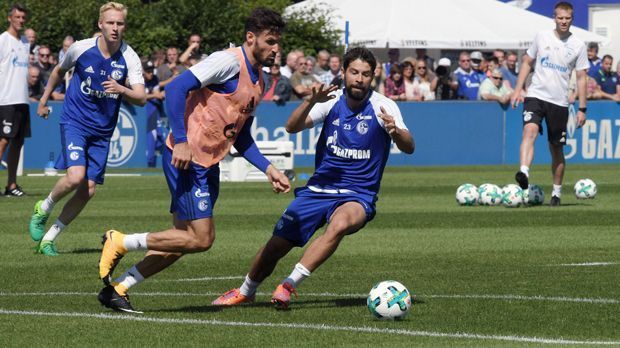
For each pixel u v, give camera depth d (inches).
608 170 1804.9
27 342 508.1
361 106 608.4
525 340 511.2
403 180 1588.3
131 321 559.5
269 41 573.9
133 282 586.9
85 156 835.4
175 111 561.3
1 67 1280.8
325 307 605.0
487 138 1939.0
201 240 580.1
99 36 840.9
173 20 2183.8
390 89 1909.4
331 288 673.6
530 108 1195.9
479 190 1240.8
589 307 600.7
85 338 517.0
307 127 610.9
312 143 1850.4
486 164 1940.2
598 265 772.6
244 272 745.0
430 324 551.8
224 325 549.0
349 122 607.2
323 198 609.0
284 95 1815.9
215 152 581.0
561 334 526.9
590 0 2630.4
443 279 708.7
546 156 1967.3
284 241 609.0
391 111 607.2
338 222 592.4
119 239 584.7
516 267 764.0
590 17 2637.8
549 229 1005.8
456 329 538.9
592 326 547.2
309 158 1852.9
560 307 600.4
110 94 836.0
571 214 1140.5
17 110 1293.1
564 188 1478.8
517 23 2166.6
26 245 891.4
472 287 673.6
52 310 592.4
